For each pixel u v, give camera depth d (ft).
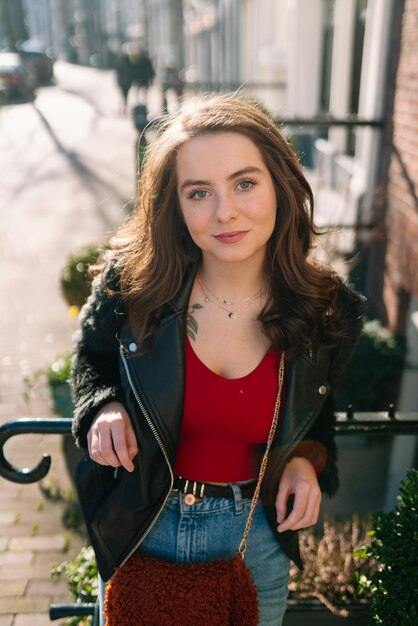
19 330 20.42
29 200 34.01
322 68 29.17
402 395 15.83
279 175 4.87
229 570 4.89
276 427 5.03
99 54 130.93
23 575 10.85
